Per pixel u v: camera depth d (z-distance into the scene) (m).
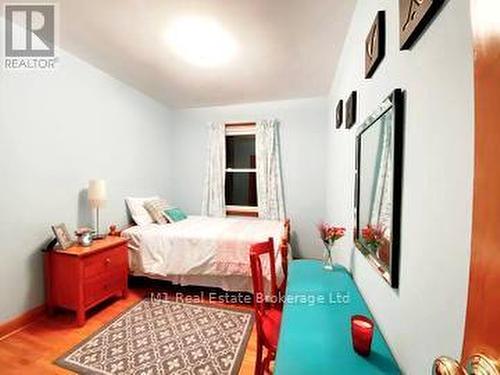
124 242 2.87
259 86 3.63
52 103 2.57
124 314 2.57
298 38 2.38
